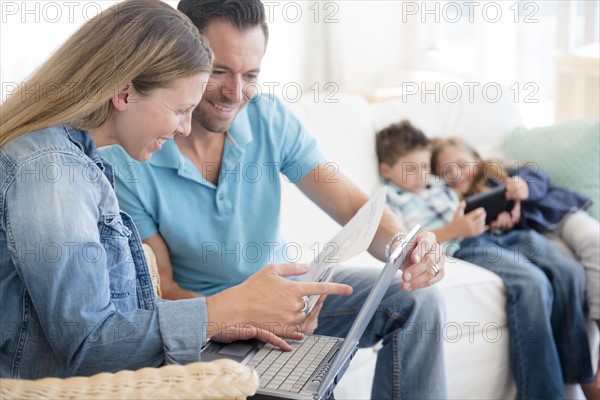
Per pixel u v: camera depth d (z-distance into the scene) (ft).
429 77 10.15
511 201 7.02
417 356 4.83
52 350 3.32
